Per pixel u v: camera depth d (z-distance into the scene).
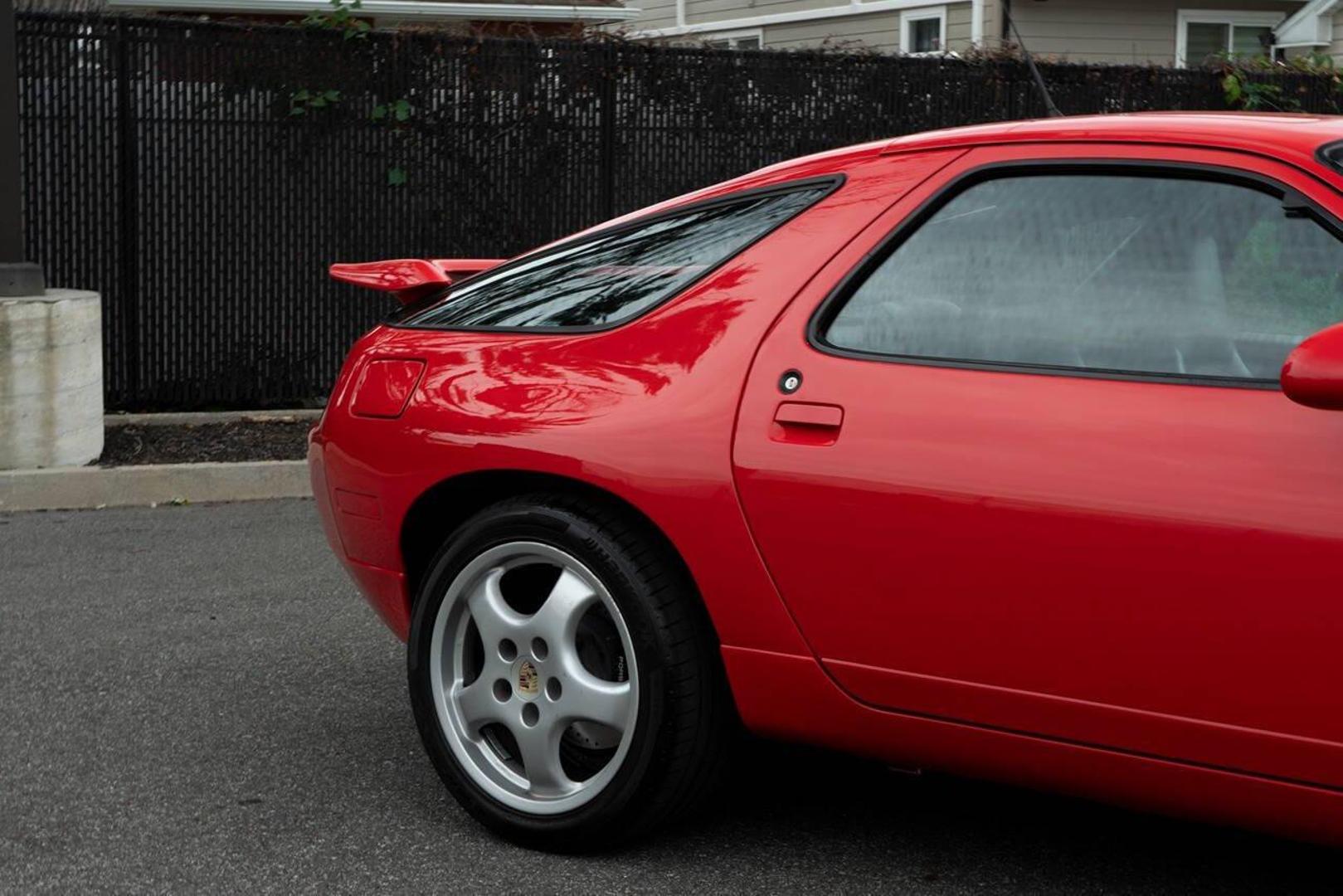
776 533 3.01
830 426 2.98
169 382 9.76
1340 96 11.38
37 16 9.25
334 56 9.77
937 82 10.70
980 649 2.82
